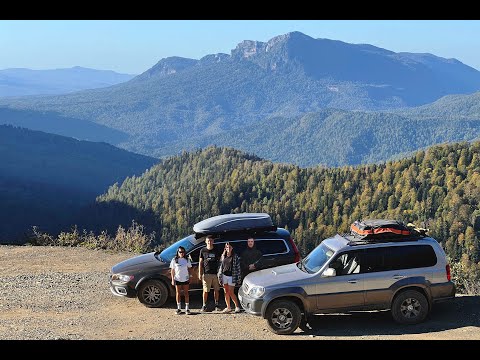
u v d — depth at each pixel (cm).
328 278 1110
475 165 18150
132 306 1314
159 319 1212
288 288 1100
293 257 1291
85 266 1748
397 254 1127
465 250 14550
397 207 18200
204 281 1254
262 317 1134
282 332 1098
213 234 1302
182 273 1236
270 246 1291
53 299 1375
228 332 1114
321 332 1102
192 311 1270
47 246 2098
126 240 2130
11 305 1327
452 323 1113
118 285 1316
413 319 1119
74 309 1293
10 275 1630
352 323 1150
